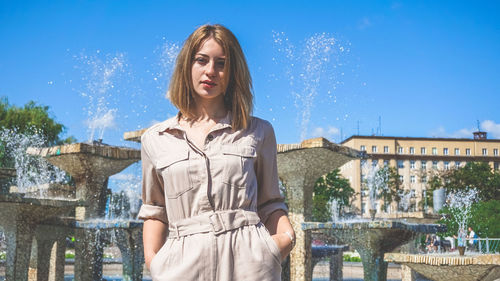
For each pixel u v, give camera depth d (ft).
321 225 16.12
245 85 4.64
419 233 15.34
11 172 17.63
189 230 4.03
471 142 255.70
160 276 3.98
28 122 82.99
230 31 4.74
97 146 16.42
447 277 13.57
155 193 4.60
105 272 30.96
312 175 18.02
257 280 3.91
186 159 4.17
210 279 3.87
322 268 41.04
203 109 4.59
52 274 19.65
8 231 14.71
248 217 4.11
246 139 4.39
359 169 233.14
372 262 15.07
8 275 14.40
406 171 247.91
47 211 15.01
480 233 73.51
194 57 4.60
